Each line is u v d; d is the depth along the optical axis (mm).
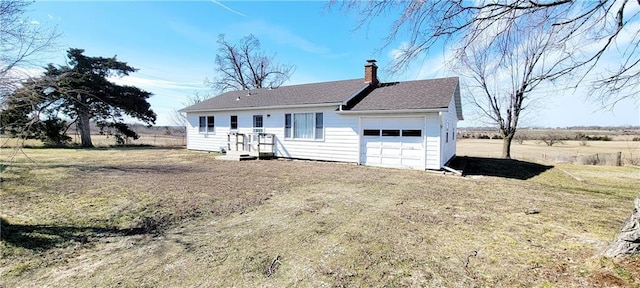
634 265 2625
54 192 6500
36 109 5500
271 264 3152
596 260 2885
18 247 3553
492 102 16750
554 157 16547
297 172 9617
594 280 2580
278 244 3697
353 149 11719
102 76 21922
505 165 13070
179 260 3271
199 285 2746
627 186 8289
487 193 6660
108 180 8055
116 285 2754
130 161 12672
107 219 4684
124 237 3971
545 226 4305
